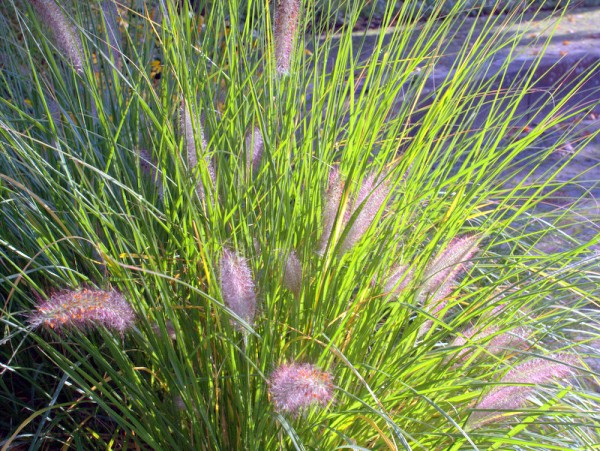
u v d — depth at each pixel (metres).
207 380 0.70
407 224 0.82
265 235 0.75
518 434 0.76
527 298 0.76
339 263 0.70
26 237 0.83
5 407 0.85
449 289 0.83
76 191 0.68
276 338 0.71
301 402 0.54
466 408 0.73
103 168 0.85
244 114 0.84
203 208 0.73
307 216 0.76
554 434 0.78
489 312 0.78
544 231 0.95
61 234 0.74
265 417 0.64
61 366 0.67
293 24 0.72
